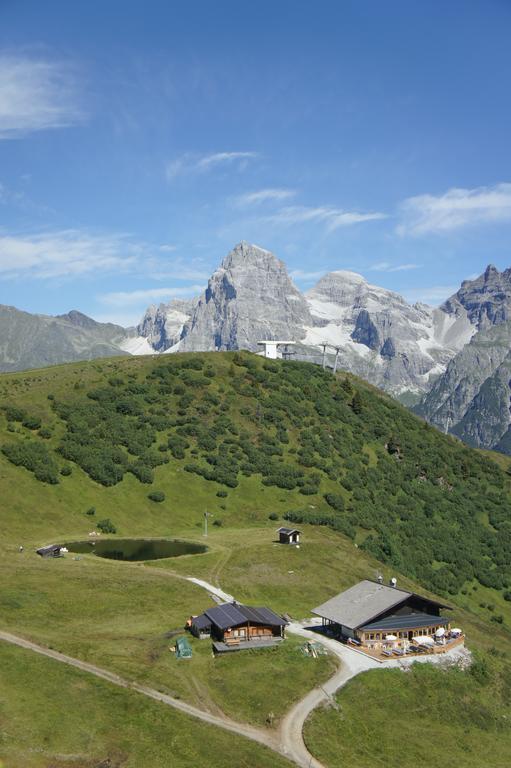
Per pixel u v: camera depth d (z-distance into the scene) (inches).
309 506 6289.4
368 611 3366.1
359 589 3678.6
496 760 2701.8
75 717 2289.6
